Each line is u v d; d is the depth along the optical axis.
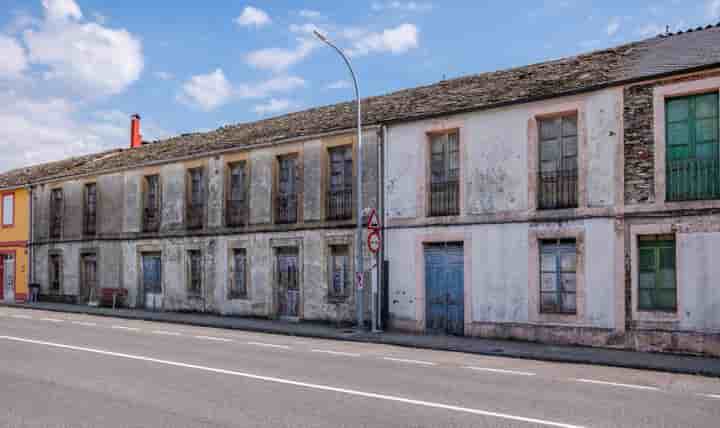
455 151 19.59
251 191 24.97
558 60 20.59
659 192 15.63
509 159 18.19
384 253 20.70
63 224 33.34
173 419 8.34
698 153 15.32
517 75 20.50
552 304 17.25
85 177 32.25
